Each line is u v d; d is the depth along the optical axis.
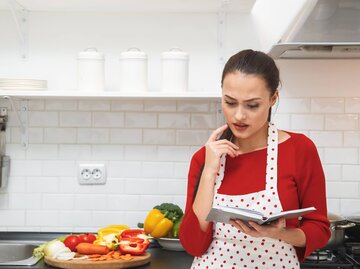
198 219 1.72
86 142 2.67
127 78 2.40
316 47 2.40
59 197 2.67
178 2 2.47
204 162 1.81
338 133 2.64
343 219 2.36
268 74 1.63
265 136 1.80
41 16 2.66
